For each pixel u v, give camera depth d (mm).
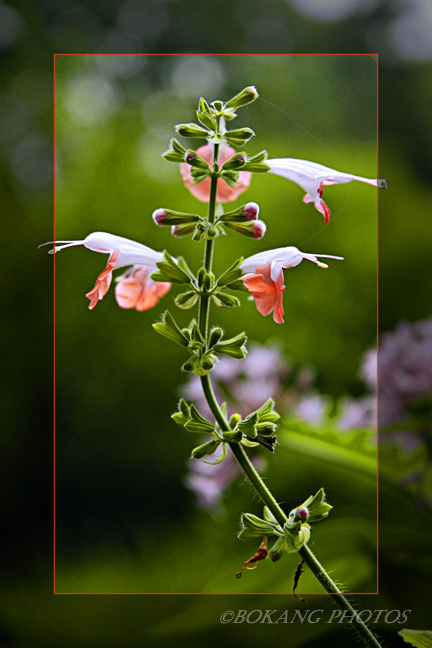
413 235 1452
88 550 1328
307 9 3584
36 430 1704
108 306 1594
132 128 1787
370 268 1314
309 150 1047
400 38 3299
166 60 1812
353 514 720
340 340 1293
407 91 2623
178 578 1108
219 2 3641
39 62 2738
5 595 1225
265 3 3658
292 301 1300
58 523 1440
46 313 1740
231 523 973
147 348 1579
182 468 1521
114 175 1655
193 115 1706
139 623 1012
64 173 1720
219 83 1605
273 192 1360
